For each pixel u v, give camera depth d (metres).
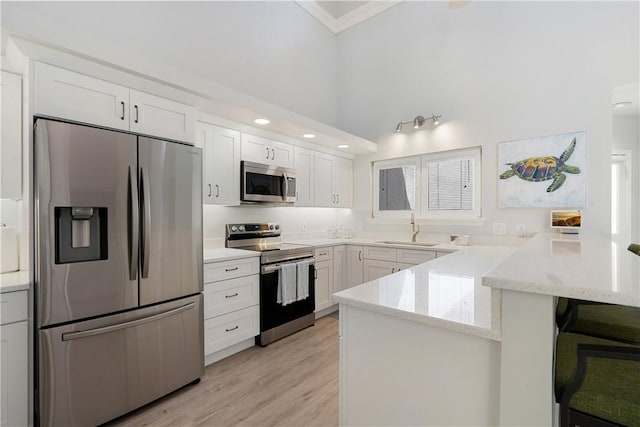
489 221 3.37
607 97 2.71
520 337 0.85
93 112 1.76
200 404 1.94
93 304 1.70
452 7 1.96
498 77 3.31
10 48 1.59
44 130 1.55
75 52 1.63
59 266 1.59
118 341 1.79
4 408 1.49
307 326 3.27
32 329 1.56
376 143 4.35
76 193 1.64
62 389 1.59
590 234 2.78
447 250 3.08
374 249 3.70
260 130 3.16
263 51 3.74
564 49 2.92
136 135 1.90
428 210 3.89
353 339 1.19
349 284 3.92
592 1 2.79
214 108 2.55
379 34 4.33
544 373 0.82
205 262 2.36
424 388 1.03
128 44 2.58
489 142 3.37
